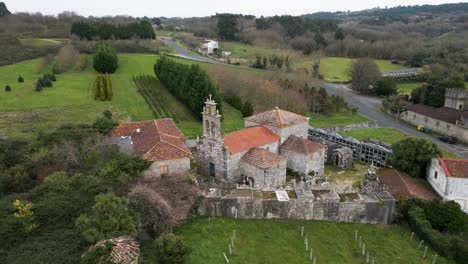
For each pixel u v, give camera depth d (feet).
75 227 114.11
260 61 459.32
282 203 142.10
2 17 575.79
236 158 171.73
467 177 156.87
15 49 437.58
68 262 99.50
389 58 563.07
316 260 121.29
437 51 499.10
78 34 481.05
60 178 138.72
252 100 334.85
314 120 328.08
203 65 412.57
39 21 595.88
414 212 140.87
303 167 182.09
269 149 185.78
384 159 201.67
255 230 135.54
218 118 166.09
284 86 364.38
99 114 273.75
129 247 101.50
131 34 519.19
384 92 422.41
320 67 488.02
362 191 152.35
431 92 345.31
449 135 287.69
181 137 196.34
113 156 160.86
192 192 141.79
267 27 655.76
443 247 125.90
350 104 394.32
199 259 115.65
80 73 396.16
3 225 112.27
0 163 168.04
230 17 640.17
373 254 126.62
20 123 249.55
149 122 214.28
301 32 621.31
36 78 367.04
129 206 121.70
